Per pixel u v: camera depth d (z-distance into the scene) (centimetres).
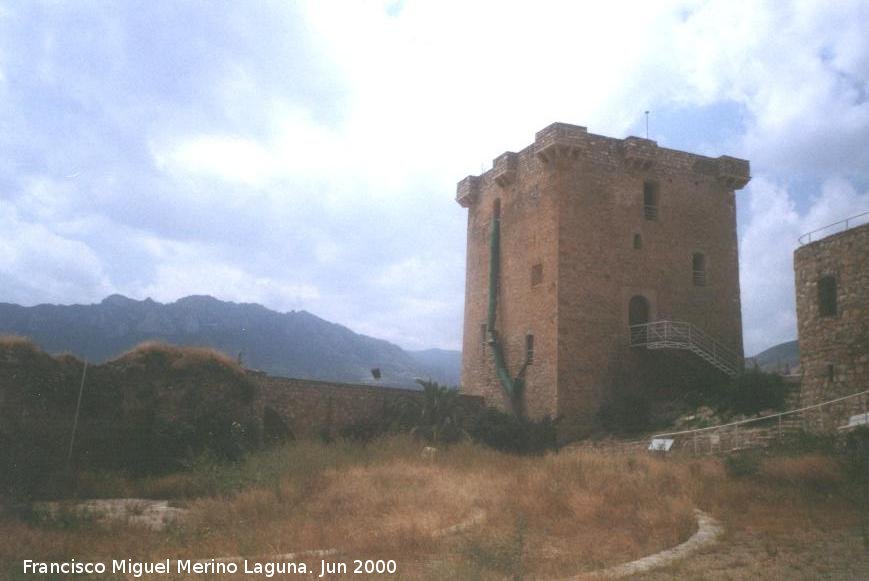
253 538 1316
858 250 2166
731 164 4119
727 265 4031
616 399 3581
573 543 1297
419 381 3500
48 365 2295
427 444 2858
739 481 1777
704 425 2892
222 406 2692
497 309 4212
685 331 3762
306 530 1381
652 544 1252
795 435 2134
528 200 4012
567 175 3747
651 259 3838
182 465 2383
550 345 3616
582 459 2131
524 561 1147
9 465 2038
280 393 3145
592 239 3725
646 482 1745
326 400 3266
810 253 2361
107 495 2019
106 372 2442
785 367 3381
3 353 2198
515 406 3819
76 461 2234
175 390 2583
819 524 1337
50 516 1439
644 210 3900
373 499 1656
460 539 1314
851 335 2158
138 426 2430
